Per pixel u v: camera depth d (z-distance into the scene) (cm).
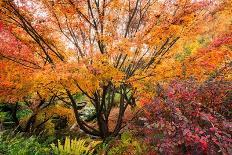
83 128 845
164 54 728
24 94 774
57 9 697
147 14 770
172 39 697
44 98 938
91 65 627
